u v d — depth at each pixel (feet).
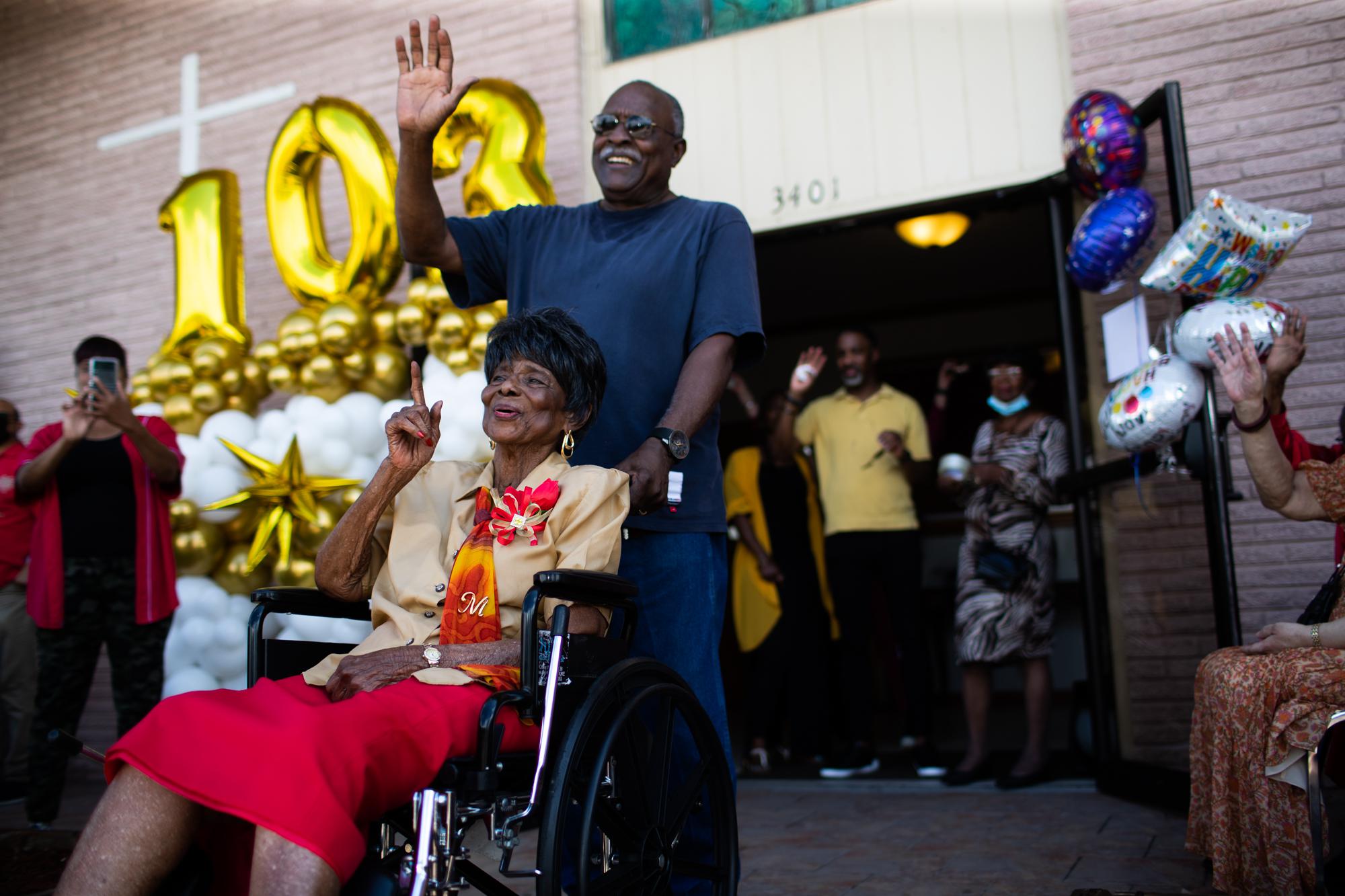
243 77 19.39
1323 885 7.20
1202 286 10.30
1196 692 8.84
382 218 14.83
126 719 12.95
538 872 5.27
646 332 7.77
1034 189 14.28
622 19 16.71
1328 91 12.94
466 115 14.58
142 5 20.48
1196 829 8.74
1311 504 8.83
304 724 5.19
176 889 5.57
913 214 15.02
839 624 16.28
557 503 6.51
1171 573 12.59
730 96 16.02
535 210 8.61
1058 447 14.57
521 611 6.40
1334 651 7.78
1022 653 14.29
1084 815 12.19
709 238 7.93
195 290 15.94
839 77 15.47
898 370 27.02
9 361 20.94
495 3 17.44
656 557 7.59
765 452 17.62
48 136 21.16
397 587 6.63
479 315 13.47
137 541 13.01
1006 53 14.62
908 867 10.07
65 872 5.28
